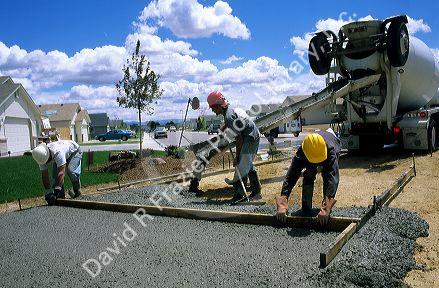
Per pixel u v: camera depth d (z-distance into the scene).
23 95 31.98
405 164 10.48
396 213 5.89
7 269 5.10
